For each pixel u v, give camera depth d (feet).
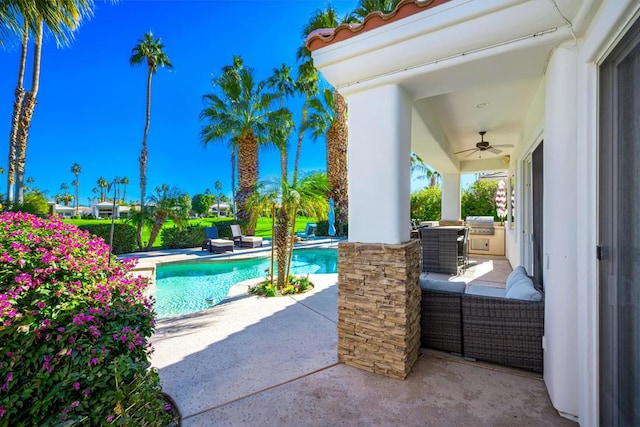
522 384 8.07
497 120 15.11
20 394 4.54
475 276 20.43
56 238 7.13
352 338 9.10
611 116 5.55
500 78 8.46
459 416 6.86
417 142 15.20
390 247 8.43
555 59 6.91
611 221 5.57
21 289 5.45
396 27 8.00
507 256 27.48
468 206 41.75
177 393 7.81
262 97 44.60
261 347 10.48
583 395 6.37
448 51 7.66
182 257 31.65
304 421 6.74
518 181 18.78
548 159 7.58
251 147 45.96
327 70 9.30
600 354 5.94
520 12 6.70
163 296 20.47
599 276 5.96
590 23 5.97
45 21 16.06
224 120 43.32
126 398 5.07
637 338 4.76
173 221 39.01
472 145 21.07
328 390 7.88
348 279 9.16
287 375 8.64
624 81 5.08
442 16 7.40
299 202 17.81
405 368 8.30
